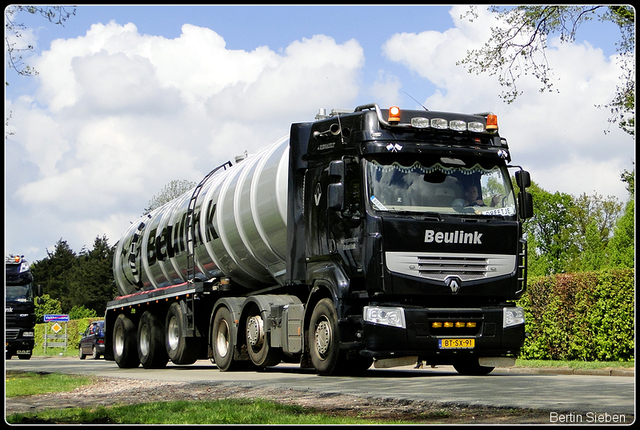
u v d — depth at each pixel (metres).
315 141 13.58
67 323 55.53
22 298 34.00
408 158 12.38
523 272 12.62
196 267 19.08
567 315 17.78
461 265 12.19
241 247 16.52
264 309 14.93
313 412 8.05
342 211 12.41
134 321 22.25
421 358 13.12
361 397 9.32
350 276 12.45
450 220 12.18
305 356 13.52
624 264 46.44
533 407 8.05
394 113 12.34
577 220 65.31
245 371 16.55
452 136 12.70
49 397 11.35
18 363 27.75
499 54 18.39
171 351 19.58
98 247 103.75
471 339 12.16
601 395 9.31
